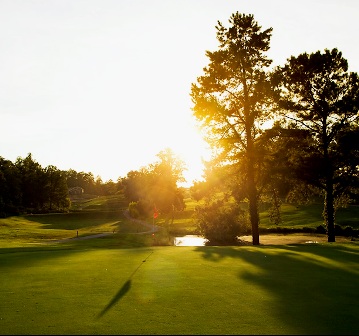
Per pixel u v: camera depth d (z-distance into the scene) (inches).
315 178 1362.0
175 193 3873.0
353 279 482.3
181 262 620.7
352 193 1438.2
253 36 1418.6
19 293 410.3
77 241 1631.4
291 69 1401.3
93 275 507.5
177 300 379.9
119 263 611.8
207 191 1472.7
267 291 417.4
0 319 323.0
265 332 290.8
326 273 523.5
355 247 893.8
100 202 5807.1
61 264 605.0
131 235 1994.3
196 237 2171.5
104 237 1863.9
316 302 373.1
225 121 1385.3
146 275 506.9
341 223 2300.7
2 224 2662.4
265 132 1387.8
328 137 1387.8
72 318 324.5
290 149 1405.0
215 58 1406.3
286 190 1437.0
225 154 1425.9
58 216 3629.4
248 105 1375.5
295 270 546.9
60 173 4704.7
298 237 1894.7
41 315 333.1
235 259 658.2
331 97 1357.0
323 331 293.0
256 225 1409.9
